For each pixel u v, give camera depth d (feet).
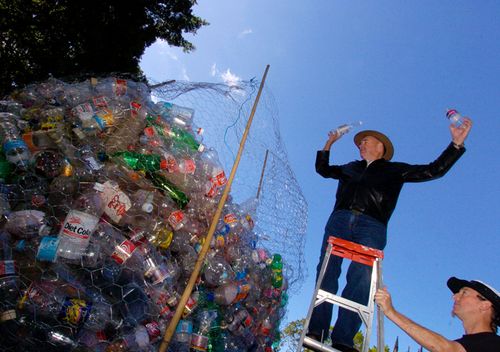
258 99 12.31
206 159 13.26
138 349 8.58
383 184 10.02
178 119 13.69
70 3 29.84
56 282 8.09
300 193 16.16
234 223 12.65
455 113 9.41
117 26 31.91
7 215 8.60
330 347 7.74
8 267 7.75
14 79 28.09
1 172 9.33
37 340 7.64
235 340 12.23
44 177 9.47
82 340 8.07
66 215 8.91
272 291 14.52
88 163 10.01
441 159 9.36
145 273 9.36
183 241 10.97
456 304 7.55
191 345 9.94
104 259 8.86
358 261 8.80
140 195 10.29
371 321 7.98
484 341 6.58
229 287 11.51
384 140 11.28
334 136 11.33
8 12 27.99
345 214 9.93
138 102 12.41
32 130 10.50
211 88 14.11
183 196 11.41
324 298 8.19
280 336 17.39
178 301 9.79
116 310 8.61
